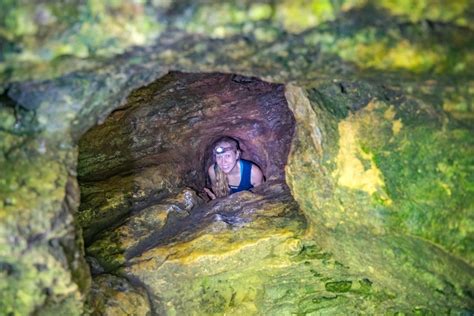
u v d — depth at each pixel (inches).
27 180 67.4
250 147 156.5
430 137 73.2
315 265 99.3
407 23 56.7
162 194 123.1
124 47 60.4
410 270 83.7
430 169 74.0
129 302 91.0
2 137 66.2
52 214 68.2
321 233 95.4
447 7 53.2
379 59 59.2
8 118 66.1
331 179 85.0
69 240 72.5
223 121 144.0
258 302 102.0
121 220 110.6
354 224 84.9
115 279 94.2
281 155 142.6
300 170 92.7
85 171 124.1
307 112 87.5
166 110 133.6
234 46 62.8
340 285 99.7
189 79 130.3
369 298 97.1
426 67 57.8
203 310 100.5
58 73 63.7
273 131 146.3
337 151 82.5
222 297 101.1
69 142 72.2
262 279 101.5
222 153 143.8
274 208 111.3
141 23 57.5
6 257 65.4
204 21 57.2
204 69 72.4
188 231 106.9
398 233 79.2
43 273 68.7
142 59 65.2
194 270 98.0
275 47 62.5
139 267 98.2
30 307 69.5
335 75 68.8
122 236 105.4
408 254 82.0
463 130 69.6
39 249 67.6
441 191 73.5
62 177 70.6
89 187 117.3
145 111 130.7
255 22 57.4
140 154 134.0
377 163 78.7
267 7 55.8
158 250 100.6
